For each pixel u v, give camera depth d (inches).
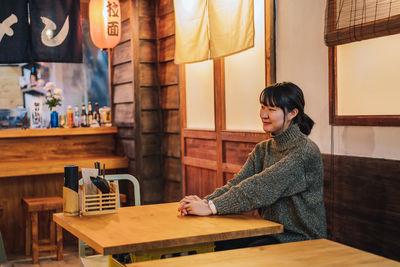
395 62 90.9
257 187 81.4
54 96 208.1
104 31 171.9
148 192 190.4
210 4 141.3
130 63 190.9
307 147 82.8
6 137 181.9
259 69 135.2
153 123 192.2
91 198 85.1
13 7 176.6
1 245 91.0
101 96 255.0
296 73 116.1
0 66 230.2
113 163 193.2
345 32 93.7
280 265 54.5
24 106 235.1
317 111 109.3
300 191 82.2
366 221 95.8
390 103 92.4
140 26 187.9
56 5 181.3
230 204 81.9
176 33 162.4
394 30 83.8
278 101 84.9
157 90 193.2
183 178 177.8
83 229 72.2
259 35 134.3
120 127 204.5
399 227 88.4
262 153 92.9
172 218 80.5
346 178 100.7
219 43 138.5
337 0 97.3
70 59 184.2
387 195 91.0
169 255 78.6
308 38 111.7
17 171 176.4
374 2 88.4
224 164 150.9
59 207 169.3
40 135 187.5
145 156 190.4
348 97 101.8
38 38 178.7
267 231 73.5
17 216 185.3
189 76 173.9
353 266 54.1
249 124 141.3
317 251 60.5
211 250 75.8
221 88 151.6
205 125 165.2
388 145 91.2
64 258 171.6
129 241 64.2
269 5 123.2
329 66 105.0
